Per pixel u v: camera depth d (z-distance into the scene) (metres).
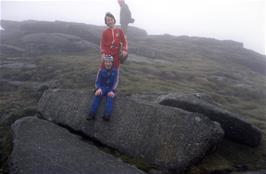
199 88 19.50
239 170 8.56
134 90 15.45
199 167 8.02
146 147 8.42
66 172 7.37
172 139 8.14
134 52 30.50
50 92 11.78
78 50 31.14
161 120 8.59
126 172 7.52
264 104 19.08
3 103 14.62
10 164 7.96
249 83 24.39
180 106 10.21
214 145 8.30
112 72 9.38
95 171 7.47
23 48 32.41
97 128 9.52
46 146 8.62
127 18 17.94
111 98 9.38
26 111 12.66
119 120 9.23
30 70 21.06
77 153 8.35
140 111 9.06
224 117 9.79
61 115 10.67
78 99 10.55
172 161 7.83
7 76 20.14
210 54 38.44
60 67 21.05
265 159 9.43
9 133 10.60
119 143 8.91
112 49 9.32
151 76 20.28
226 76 25.16
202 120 8.19
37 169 7.46
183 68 25.67
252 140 9.87
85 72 18.16
